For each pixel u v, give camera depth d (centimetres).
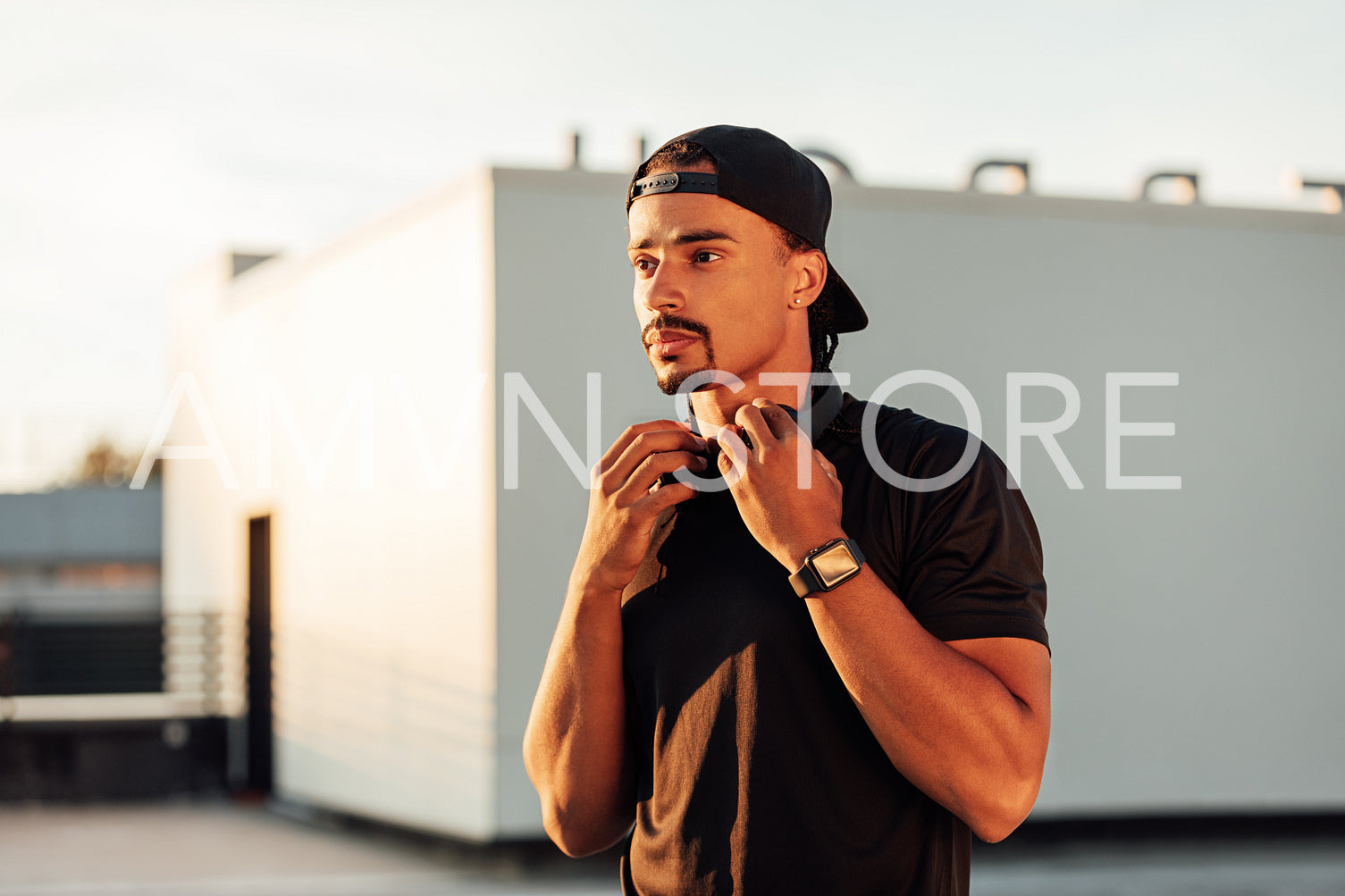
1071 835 760
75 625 1099
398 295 806
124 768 1060
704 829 127
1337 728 771
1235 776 758
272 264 1149
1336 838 785
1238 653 764
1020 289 759
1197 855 746
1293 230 792
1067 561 749
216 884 712
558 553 708
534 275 711
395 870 737
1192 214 781
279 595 995
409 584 791
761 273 126
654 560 138
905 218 750
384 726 824
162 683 1115
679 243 125
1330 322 793
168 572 1380
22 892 697
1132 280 773
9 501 2842
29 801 1040
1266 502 775
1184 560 762
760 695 124
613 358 715
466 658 729
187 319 1252
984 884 684
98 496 2862
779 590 126
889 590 119
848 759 122
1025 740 115
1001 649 120
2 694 1078
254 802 1033
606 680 140
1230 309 782
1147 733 750
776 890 121
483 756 716
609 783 145
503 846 712
